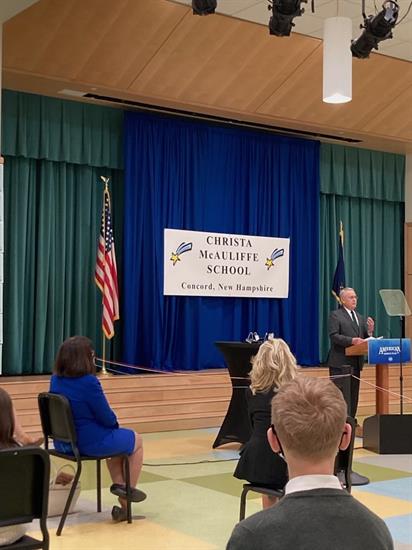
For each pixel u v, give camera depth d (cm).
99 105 1030
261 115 1073
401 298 769
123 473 510
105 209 1006
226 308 1138
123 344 1040
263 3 842
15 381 855
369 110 1124
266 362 429
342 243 1239
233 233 1137
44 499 320
